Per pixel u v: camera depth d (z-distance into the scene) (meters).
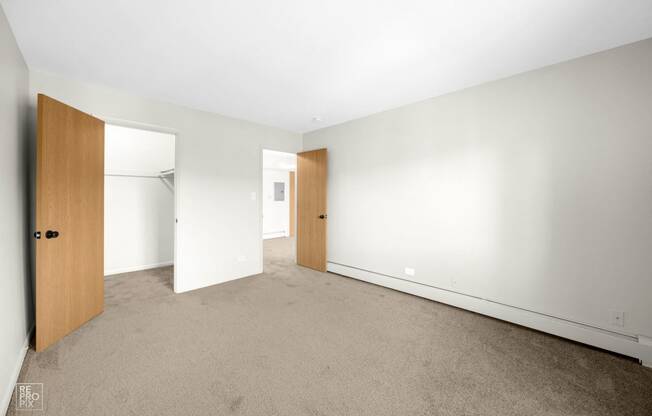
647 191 1.93
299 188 4.71
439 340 2.23
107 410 1.45
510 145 2.53
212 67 2.38
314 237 4.45
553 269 2.32
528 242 2.45
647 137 1.93
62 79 2.53
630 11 1.63
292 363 1.89
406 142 3.32
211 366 1.85
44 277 2.02
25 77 2.23
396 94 2.98
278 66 2.36
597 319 2.13
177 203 3.31
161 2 1.57
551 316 2.34
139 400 1.52
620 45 2.01
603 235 2.10
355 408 1.48
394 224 3.46
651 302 1.93
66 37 1.93
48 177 2.06
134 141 4.33
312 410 1.47
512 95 2.51
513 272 2.53
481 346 2.14
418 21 1.75
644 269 1.95
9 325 1.65
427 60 2.25
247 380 1.71
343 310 2.83
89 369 1.80
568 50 2.08
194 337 2.24
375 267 3.70
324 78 2.60
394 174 3.45
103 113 2.77
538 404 1.53
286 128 4.45
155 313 2.71
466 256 2.83
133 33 1.88
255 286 3.60
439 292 3.05
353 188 3.96
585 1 1.55
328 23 1.77
